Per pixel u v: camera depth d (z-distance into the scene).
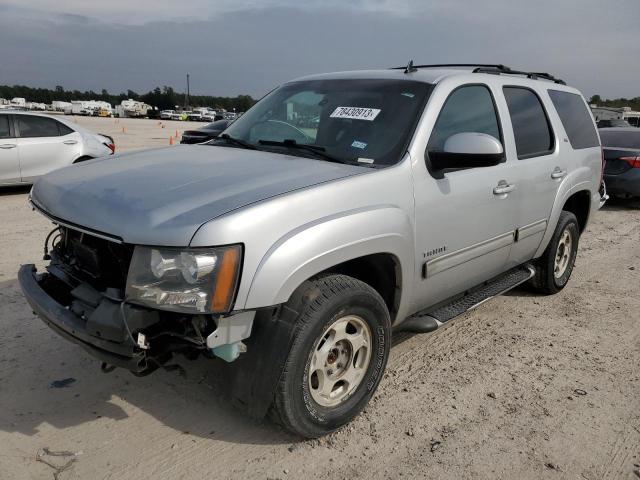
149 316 2.48
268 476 2.73
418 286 3.42
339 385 3.07
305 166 3.13
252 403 2.69
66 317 2.70
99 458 2.79
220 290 2.40
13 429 2.98
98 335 2.51
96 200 2.72
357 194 2.93
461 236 3.66
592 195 5.61
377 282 3.31
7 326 4.16
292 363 2.65
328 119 3.65
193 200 2.59
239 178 2.87
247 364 2.68
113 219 2.55
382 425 3.17
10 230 6.99
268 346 2.63
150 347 2.55
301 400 2.77
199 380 2.98
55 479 2.63
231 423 3.12
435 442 3.04
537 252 4.86
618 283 6.00
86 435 2.96
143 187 2.79
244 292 2.45
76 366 3.65
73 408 3.20
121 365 2.55
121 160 3.40
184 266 2.38
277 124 3.87
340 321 2.90
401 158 3.25
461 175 3.60
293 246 2.56
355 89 3.82
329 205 2.79
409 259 3.24
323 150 3.42
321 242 2.66
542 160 4.54
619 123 23.12
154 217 2.47
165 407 3.25
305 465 2.81
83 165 3.39
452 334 4.46
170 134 31.88
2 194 9.72
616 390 3.68
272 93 4.38
